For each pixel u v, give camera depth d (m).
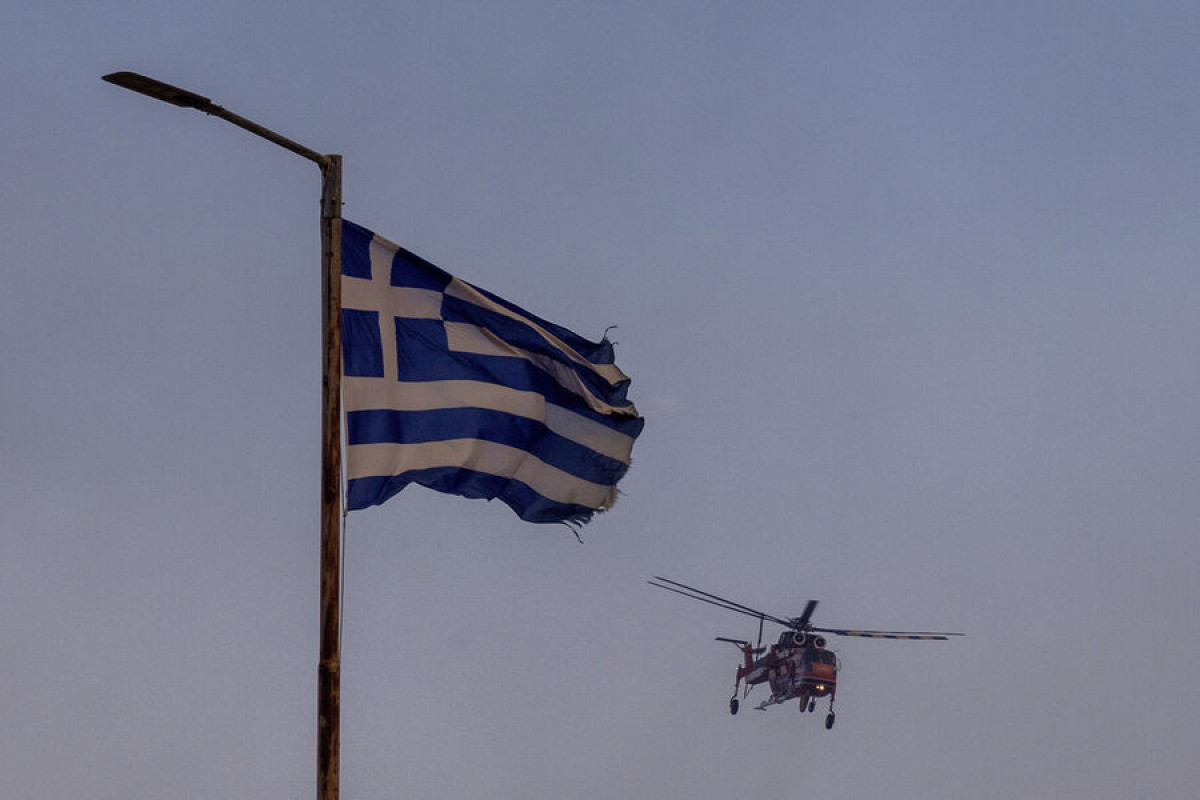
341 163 68.12
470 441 76.25
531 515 79.75
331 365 66.50
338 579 64.50
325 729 63.25
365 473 73.31
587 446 80.38
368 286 74.94
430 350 76.12
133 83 64.81
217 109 66.25
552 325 80.50
